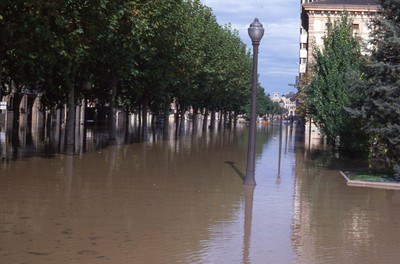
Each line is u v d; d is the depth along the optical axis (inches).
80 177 661.3
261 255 337.7
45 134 1652.3
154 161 917.8
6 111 2089.1
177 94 1754.4
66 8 762.2
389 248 367.9
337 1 2903.5
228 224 427.8
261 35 668.1
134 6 931.3
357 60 1113.4
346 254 347.9
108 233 378.0
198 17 1820.9
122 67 1164.5
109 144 1293.1
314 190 650.2
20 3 700.7
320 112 1157.7
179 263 312.2
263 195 590.9
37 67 1090.1
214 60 2085.4
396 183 703.1
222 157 1074.1
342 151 1154.0
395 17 766.5
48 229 380.8
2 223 393.7
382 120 769.6
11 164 770.8
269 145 1646.2
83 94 1462.8
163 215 450.9
